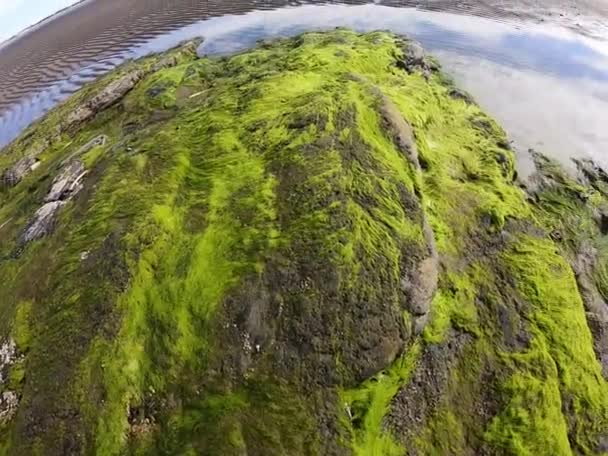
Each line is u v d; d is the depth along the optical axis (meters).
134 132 10.93
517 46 15.59
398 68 13.21
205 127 9.61
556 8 17.25
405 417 7.03
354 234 7.52
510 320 8.29
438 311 7.89
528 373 7.77
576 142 12.39
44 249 8.59
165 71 13.69
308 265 7.19
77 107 13.97
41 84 17.72
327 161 8.30
